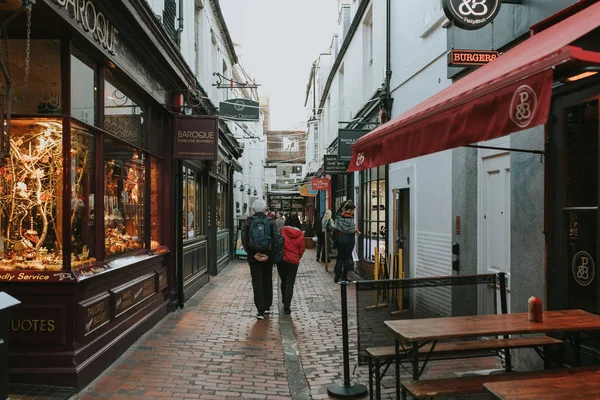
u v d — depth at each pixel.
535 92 2.47
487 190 5.67
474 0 4.65
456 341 4.29
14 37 4.46
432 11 7.24
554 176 4.36
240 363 5.36
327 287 10.77
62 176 4.53
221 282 11.60
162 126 8.02
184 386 4.60
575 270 4.13
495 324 3.57
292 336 6.53
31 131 4.61
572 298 4.19
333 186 20.88
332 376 5.01
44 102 4.49
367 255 12.68
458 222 6.31
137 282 6.26
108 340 5.18
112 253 5.64
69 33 4.45
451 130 3.18
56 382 4.28
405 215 8.83
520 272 4.84
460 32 6.22
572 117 4.17
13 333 4.31
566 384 2.53
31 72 4.50
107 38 5.11
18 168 4.60
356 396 4.38
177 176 8.45
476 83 3.38
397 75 9.54
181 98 8.18
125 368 5.05
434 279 4.53
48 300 4.36
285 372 5.11
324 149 23.75
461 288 4.61
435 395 3.13
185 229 9.40
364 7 13.05
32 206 4.59
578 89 4.04
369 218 12.46
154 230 7.66
